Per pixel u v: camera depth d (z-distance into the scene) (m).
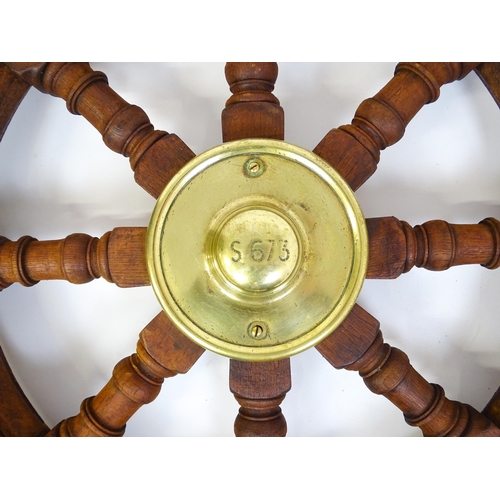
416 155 0.65
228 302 0.54
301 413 0.66
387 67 0.65
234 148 0.53
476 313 0.66
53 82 0.56
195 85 0.65
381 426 0.66
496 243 0.55
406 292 0.66
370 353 0.55
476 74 0.64
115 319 0.66
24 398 0.62
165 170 0.55
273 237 0.53
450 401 0.58
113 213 0.65
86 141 0.65
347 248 0.53
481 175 0.65
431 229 0.55
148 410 0.66
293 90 0.65
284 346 0.54
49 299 0.66
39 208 0.65
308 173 0.53
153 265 0.53
